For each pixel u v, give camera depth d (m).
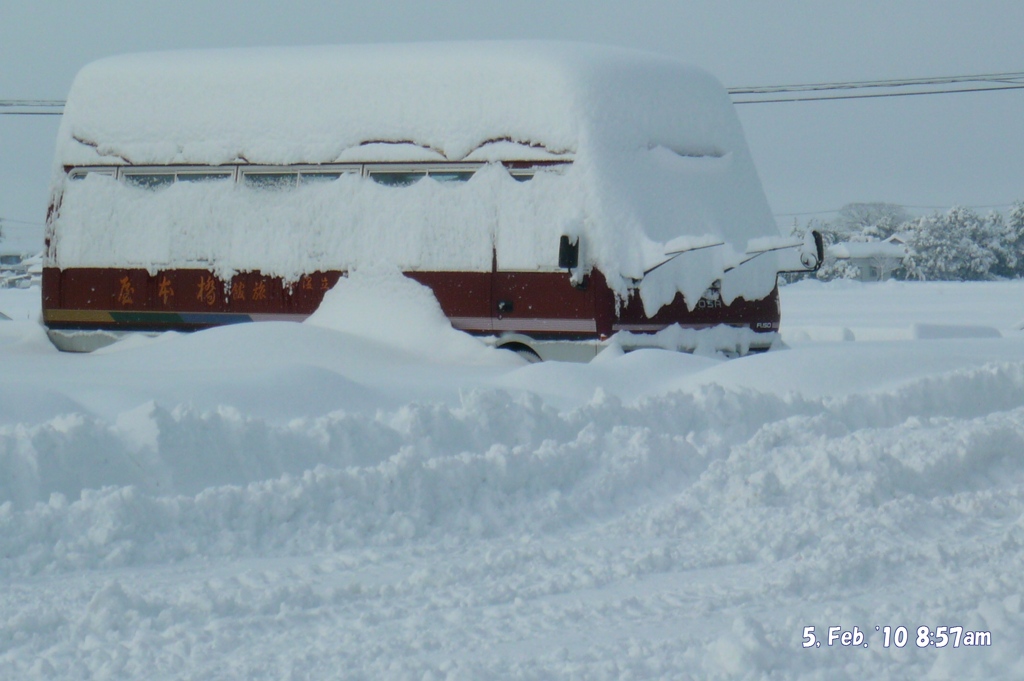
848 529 14.27
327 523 14.19
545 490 16.02
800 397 21.38
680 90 27.73
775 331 28.73
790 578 12.00
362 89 27.92
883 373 24.94
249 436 15.89
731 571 12.80
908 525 14.50
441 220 26.77
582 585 12.12
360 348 25.75
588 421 18.92
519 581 12.15
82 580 12.20
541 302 25.80
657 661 9.54
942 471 16.80
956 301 101.62
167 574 12.51
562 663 9.55
